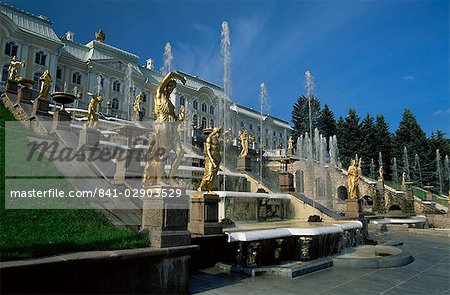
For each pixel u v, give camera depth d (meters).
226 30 28.95
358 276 9.02
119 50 62.06
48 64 50.81
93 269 5.25
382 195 40.56
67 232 6.64
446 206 45.78
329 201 40.00
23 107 17.78
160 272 6.19
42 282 4.70
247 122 80.31
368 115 72.88
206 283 7.51
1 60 45.94
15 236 5.97
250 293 6.89
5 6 48.91
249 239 8.95
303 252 10.16
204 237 8.66
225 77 30.77
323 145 52.84
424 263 11.51
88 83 56.03
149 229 6.78
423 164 67.44
